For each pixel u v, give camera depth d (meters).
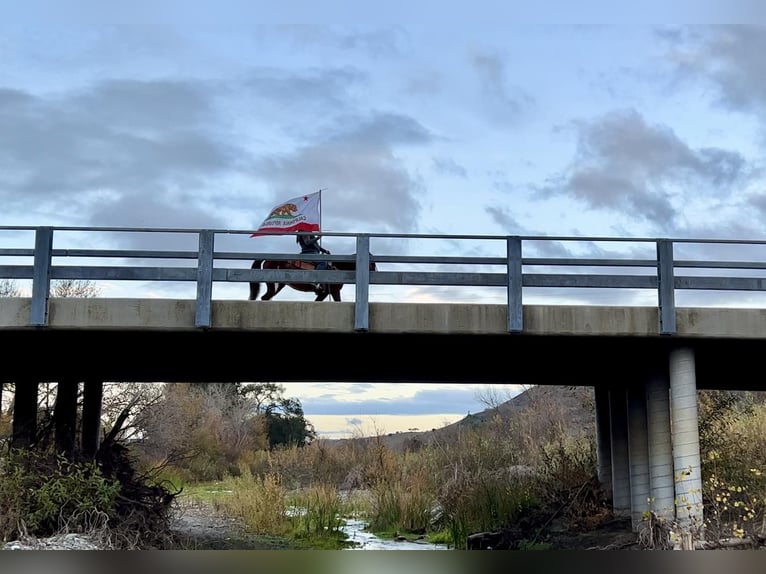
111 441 16.14
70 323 12.95
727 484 15.24
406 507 20.77
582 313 13.36
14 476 13.20
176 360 16.81
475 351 15.20
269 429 48.97
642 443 16.23
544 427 28.64
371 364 17.22
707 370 17.62
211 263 13.21
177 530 18.03
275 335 13.50
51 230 13.12
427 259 13.50
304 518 21.11
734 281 13.62
